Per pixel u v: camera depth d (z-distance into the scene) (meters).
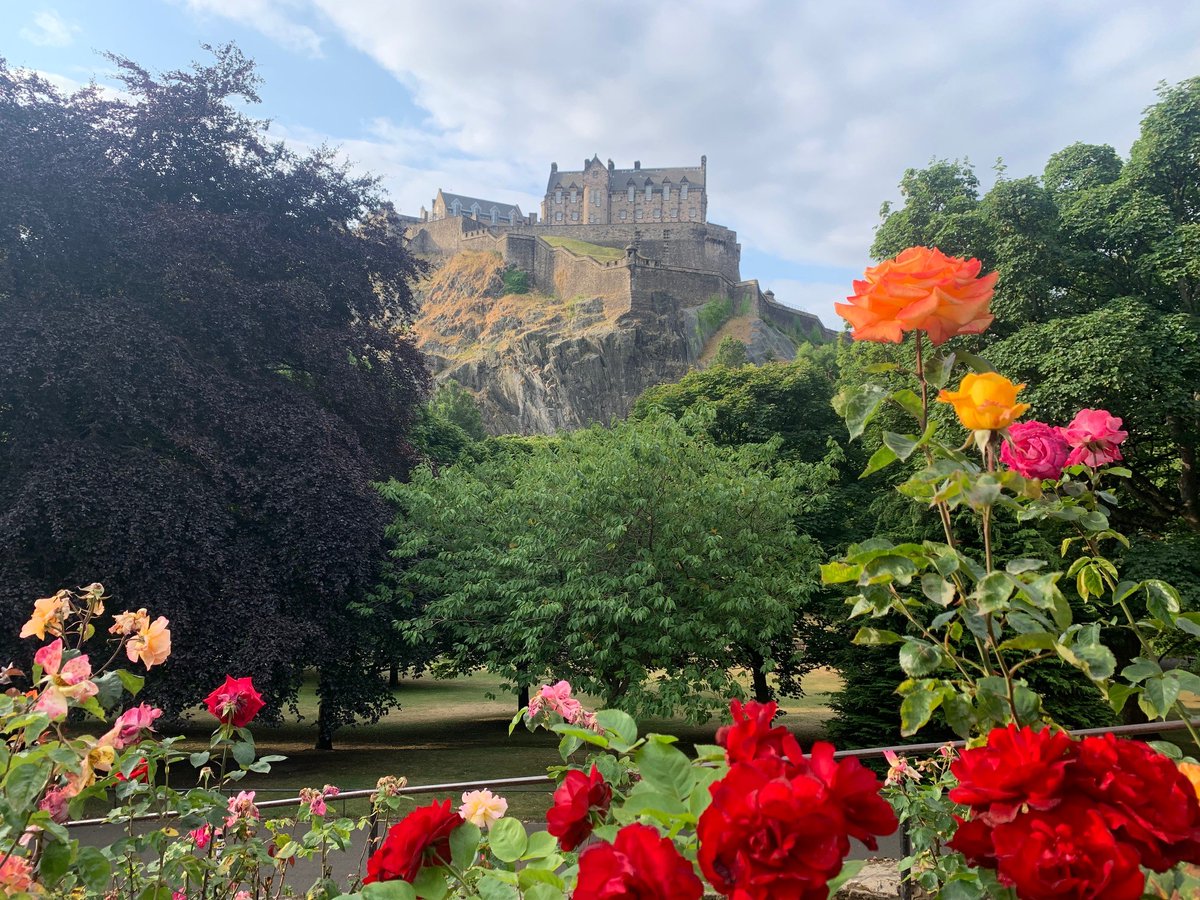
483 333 98.00
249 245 16.56
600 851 1.10
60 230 14.74
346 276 18.83
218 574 13.58
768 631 13.91
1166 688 1.54
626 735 1.66
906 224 19.78
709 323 94.81
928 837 2.62
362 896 1.40
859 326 1.63
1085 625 1.47
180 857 2.81
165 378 14.16
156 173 17.17
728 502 14.23
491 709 28.86
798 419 27.62
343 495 15.56
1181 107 17.44
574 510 13.94
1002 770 1.07
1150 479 18.41
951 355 1.68
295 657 14.44
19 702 2.07
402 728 23.30
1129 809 1.00
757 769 1.08
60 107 15.47
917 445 1.64
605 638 13.58
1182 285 17.34
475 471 19.14
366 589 16.50
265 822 3.74
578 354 89.56
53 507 12.26
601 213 118.38
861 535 21.23
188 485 13.74
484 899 1.53
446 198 120.25
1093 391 15.14
